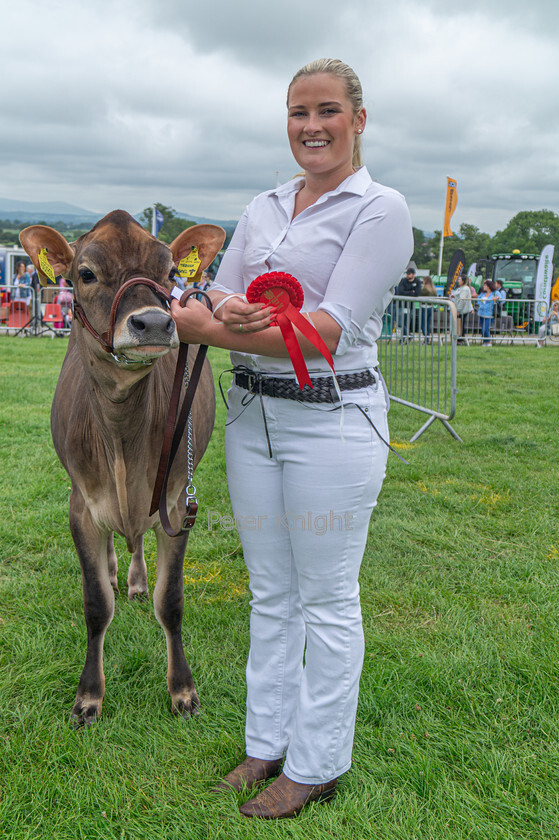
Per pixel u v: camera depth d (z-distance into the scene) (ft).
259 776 7.41
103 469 8.10
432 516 15.02
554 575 12.17
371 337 6.75
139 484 8.13
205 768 7.61
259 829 6.68
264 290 5.99
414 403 22.99
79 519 8.44
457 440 21.13
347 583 6.88
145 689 8.93
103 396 7.47
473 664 9.39
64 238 7.50
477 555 13.17
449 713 8.46
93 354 7.23
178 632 8.75
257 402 6.89
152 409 8.24
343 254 6.31
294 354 6.07
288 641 7.50
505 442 21.01
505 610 11.03
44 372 31.73
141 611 10.92
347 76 6.32
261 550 7.29
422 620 10.75
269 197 7.03
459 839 6.59
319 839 6.57
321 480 6.64
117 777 7.41
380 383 7.01
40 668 9.25
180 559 8.68
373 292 6.30
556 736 8.04
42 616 10.52
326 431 6.62
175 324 6.38
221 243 7.93
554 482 17.26
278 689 7.50
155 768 7.57
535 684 8.95
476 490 16.72
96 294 6.91
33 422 21.59
